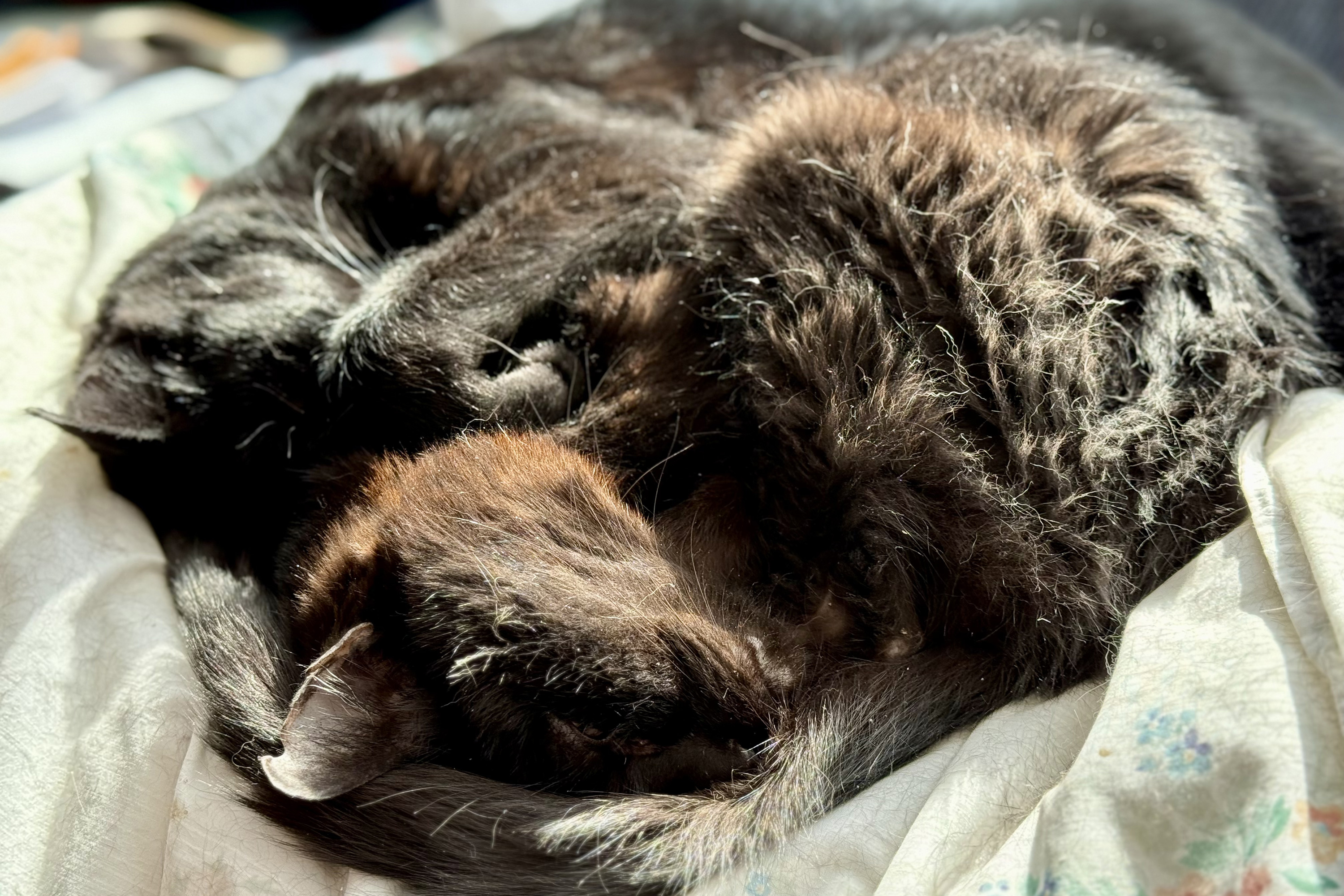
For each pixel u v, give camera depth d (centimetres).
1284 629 63
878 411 71
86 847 69
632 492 72
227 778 69
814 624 71
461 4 110
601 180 79
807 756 68
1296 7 107
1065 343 71
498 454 71
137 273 80
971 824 65
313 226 81
